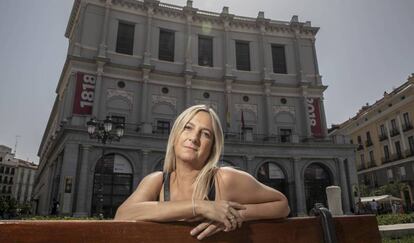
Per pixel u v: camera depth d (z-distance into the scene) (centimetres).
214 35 3353
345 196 2773
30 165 8981
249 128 3105
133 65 2948
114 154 2391
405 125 3928
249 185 144
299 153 2819
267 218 138
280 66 3438
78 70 2694
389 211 3394
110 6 2980
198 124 153
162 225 124
